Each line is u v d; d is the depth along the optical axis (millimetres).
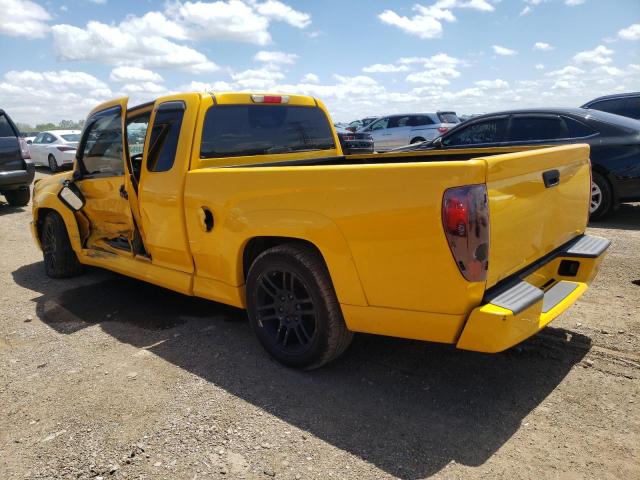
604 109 10281
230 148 4141
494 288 2713
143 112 4523
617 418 2768
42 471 2559
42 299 5180
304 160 4562
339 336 3197
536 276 3199
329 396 3115
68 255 5773
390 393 3125
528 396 3023
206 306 4789
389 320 2859
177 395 3195
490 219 2518
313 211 2984
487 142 8133
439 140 8648
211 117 4004
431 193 2523
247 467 2520
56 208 5562
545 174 3020
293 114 4723
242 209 3379
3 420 3018
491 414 2861
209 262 3797
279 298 3443
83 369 3604
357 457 2551
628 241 6207
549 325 3936
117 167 4695
